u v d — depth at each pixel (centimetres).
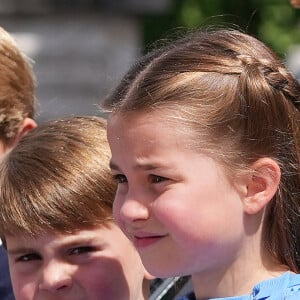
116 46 2262
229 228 565
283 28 2138
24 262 712
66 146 725
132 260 718
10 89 895
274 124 586
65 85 2231
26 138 753
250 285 574
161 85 579
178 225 558
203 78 581
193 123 566
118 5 2325
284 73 607
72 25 2308
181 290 723
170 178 562
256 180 572
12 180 713
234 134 571
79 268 703
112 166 589
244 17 2155
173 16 2223
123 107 579
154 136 565
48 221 694
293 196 591
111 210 709
